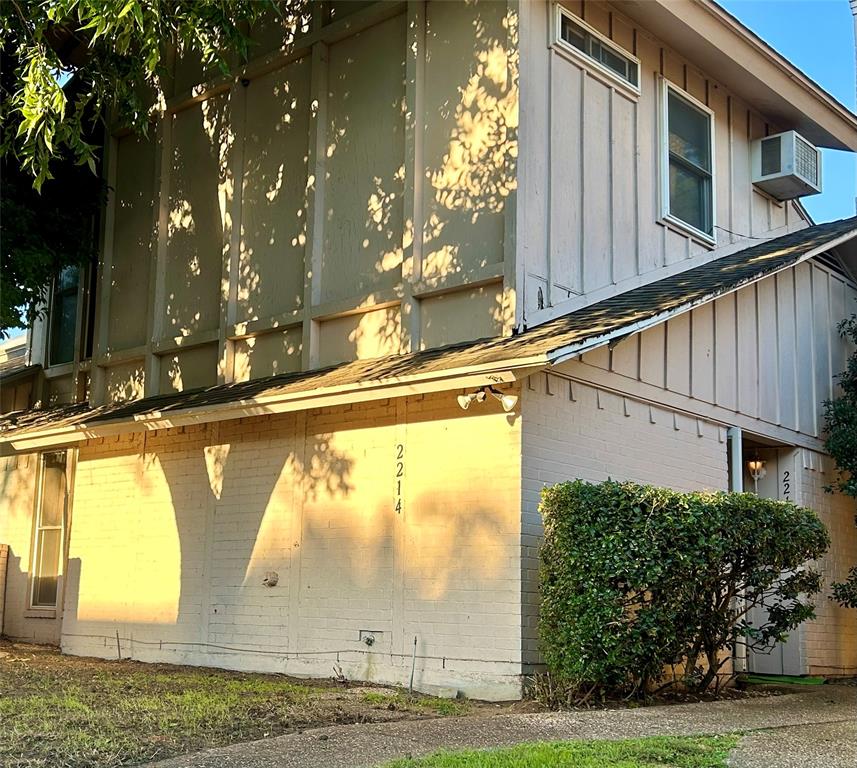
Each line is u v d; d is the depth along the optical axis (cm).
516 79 1002
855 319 1401
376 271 1088
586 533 830
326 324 1132
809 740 684
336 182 1148
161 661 1165
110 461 1292
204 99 1315
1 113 962
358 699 858
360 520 1011
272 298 1191
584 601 822
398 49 1115
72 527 1318
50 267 1326
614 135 1124
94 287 1456
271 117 1235
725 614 920
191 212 1307
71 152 1373
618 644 820
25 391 1553
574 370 966
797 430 1289
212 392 1157
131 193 1391
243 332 1201
